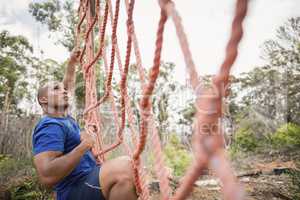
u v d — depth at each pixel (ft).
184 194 1.71
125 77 4.92
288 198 14.25
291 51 41.09
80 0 10.43
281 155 25.85
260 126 31.65
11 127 21.11
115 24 5.70
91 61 8.79
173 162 19.22
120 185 5.69
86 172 6.33
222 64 1.42
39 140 6.08
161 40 2.60
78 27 10.42
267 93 37.73
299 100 36.52
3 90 35.63
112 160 6.12
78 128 7.11
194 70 1.97
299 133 27.84
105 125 18.04
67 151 6.47
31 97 37.93
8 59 41.22
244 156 24.79
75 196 6.14
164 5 2.29
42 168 5.80
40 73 39.22
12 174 17.66
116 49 6.36
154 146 3.13
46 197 15.28
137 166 4.25
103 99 7.06
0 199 15.28
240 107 35.50
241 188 1.40
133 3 4.26
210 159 1.55
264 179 17.85
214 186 15.40
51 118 6.51
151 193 13.84
